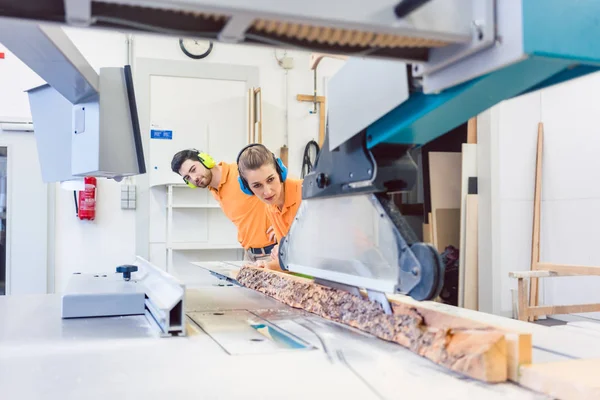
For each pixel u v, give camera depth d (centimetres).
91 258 371
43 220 364
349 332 109
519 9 61
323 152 112
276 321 122
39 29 87
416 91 81
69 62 101
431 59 74
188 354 93
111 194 374
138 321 126
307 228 128
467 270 334
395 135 90
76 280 158
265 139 403
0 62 357
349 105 97
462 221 338
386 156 97
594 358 84
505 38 63
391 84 83
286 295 151
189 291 181
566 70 73
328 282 133
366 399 70
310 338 104
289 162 406
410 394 72
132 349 97
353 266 107
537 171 360
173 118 384
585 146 336
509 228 356
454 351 82
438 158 349
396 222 91
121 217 375
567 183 347
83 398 70
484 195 335
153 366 86
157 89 382
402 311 104
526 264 361
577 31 63
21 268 361
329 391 73
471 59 68
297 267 135
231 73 394
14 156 361
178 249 375
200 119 388
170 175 366
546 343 98
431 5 65
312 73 411
